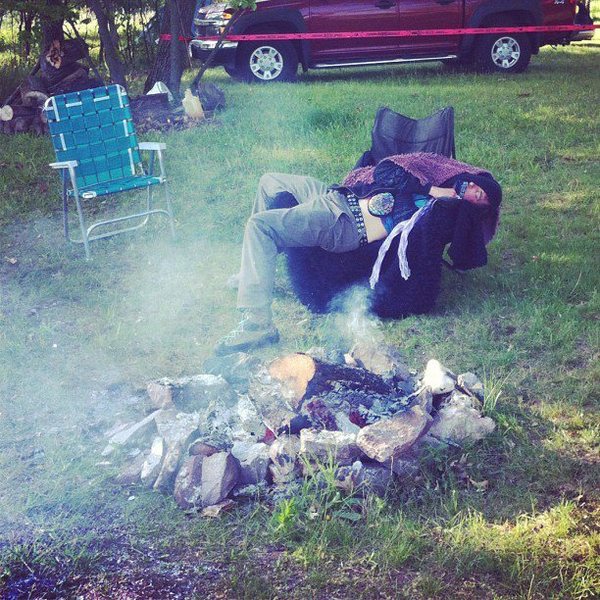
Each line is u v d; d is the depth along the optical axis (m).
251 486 3.55
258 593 3.04
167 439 3.75
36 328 5.20
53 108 6.28
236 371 4.41
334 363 3.90
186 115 10.07
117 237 6.71
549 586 3.04
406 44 13.04
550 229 6.44
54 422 4.15
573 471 3.64
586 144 8.70
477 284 5.57
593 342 4.73
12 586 3.13
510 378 4.42
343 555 3.19
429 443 3.75
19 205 7.55
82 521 3.43
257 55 12.80
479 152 8.45
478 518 3.35
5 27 14.77
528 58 13.27
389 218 5.04
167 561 3.21
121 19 13.55
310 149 8.70
